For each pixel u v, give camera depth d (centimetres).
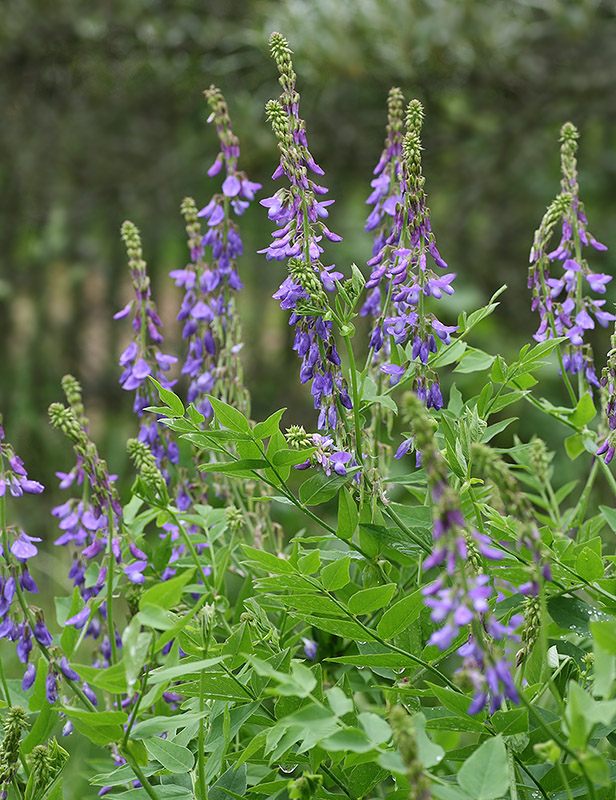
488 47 669
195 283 311
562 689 237
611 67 696
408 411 154
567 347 280
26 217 849
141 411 301
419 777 148
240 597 272
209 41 763
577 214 280
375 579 252
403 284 243
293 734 199
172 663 206
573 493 560
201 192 800
